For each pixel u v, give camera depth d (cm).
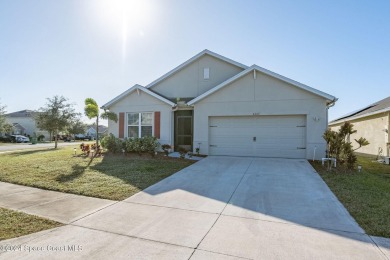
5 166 892
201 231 355
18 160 1049
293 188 599
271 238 331
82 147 1263
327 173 783
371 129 1459
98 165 905
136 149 1168
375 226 371
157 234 345
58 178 697
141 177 714
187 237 335
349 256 285
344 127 888
